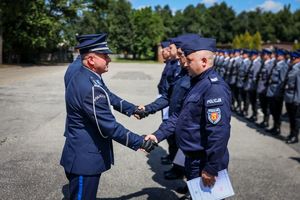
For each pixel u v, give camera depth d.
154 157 6.17
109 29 63.38
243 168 5.79
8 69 26.88
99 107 2.90
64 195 4.50
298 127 7.59
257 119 10.33
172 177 5.14
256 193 4.77
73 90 2.95
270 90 8.47
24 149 6.38
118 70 31.44
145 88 16.78
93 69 3.00
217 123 2.83
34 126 8.17
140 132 8.05
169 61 4.98
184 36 3.89
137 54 66.50
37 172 5.27
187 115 3.05
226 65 12.56
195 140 3.04
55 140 7.02
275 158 6.41
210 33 90.19
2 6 28.20
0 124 8.30
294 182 5.23
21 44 34.50
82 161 2.98
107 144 3.12
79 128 2.99
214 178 2.88
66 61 42.97
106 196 4.53
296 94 7.54
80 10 36.28
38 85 16.47
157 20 66.94
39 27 32.72
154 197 4.54
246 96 10.84
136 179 5.13
